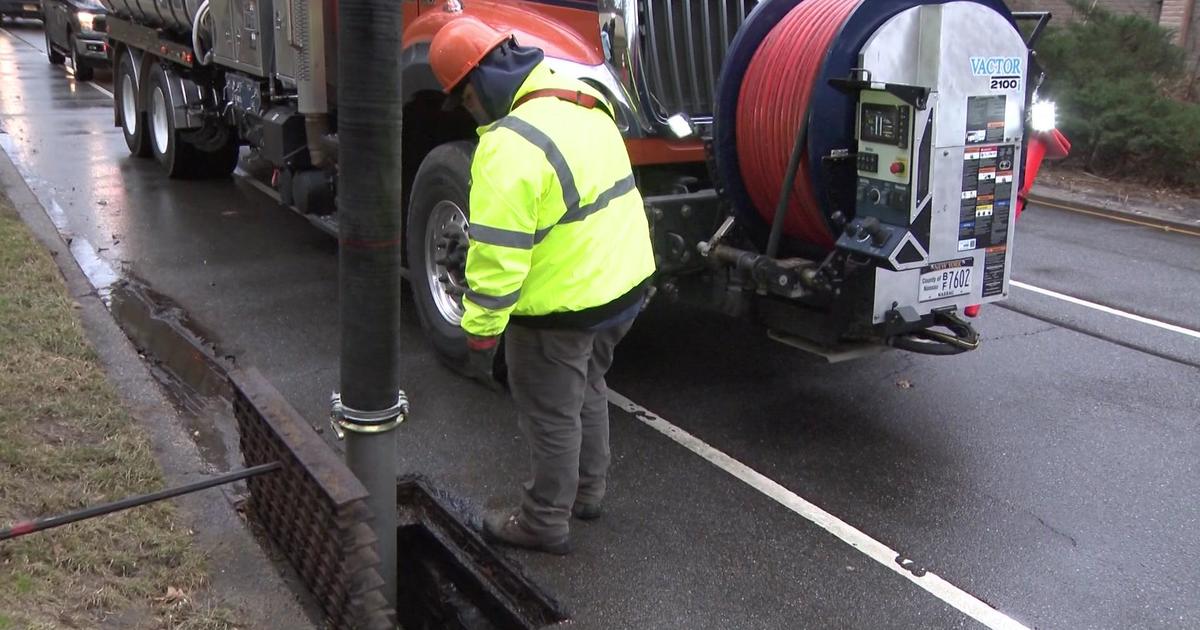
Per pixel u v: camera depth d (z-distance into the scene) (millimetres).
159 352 5383
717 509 4062
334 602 2986
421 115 5543
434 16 5145
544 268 3287
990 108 4020
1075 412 5117
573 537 3826
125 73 10555
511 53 3254
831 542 3848
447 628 3752
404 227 5852
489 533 3746
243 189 9484
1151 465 4547
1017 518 4055
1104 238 9312
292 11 6043
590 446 3818
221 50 7672
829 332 4340
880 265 4008
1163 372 5742
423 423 4715
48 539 3115
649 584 3537
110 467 3664
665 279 4895
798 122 4047
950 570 3684
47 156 10547
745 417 4934
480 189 3096
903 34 3904
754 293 4668
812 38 4059
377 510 3209
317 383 5094
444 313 5227
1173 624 3402
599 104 3406
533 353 3426
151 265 6949
